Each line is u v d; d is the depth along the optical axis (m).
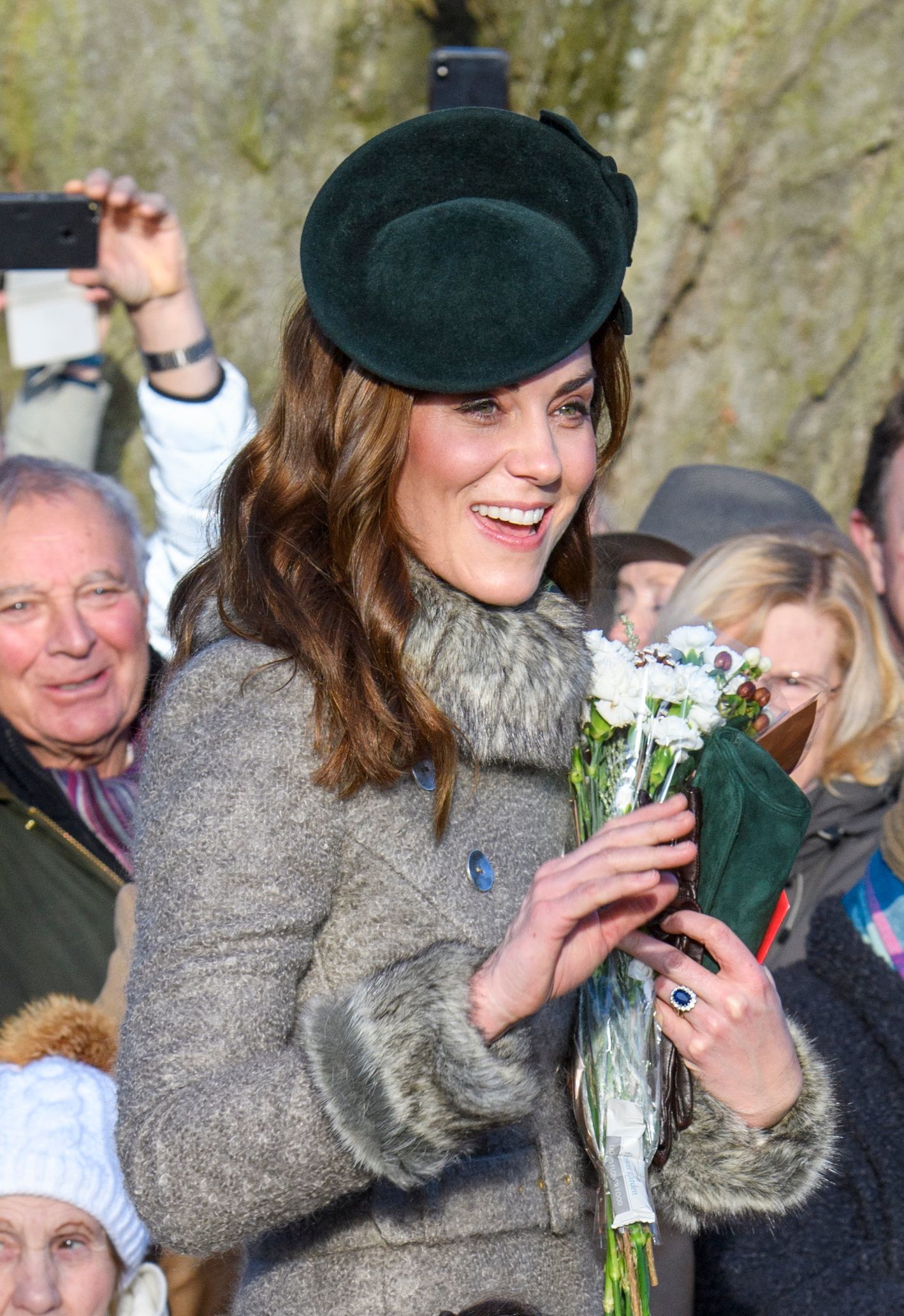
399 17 12.61
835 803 6.45
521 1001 3.12
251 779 3.29
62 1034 4.95
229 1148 2.97
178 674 3.54
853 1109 4.64
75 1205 4.56
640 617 7.39
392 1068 3.06
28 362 7.71
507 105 7.85
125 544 6.28
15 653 5.93
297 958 3.24
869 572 7.34
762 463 14.27
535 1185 3.63
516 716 3.55
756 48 13.35
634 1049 3.73
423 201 3.57
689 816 3.22
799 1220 4.63
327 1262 3.47
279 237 12.67
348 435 3.57
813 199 13.81
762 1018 3.65
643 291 13.73
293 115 12.58
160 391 7.44
